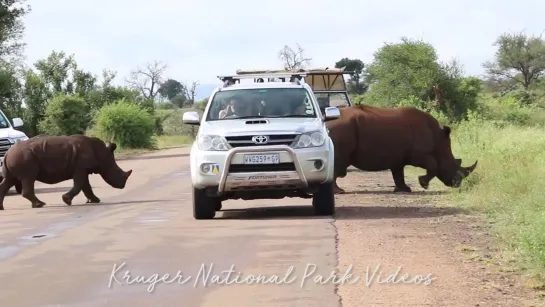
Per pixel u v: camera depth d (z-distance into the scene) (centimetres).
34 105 9331
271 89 2556
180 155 7144
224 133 2320
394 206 2669
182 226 2280
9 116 8838
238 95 2541
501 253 1800
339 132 3031
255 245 1917
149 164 5719
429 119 3108
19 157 3042
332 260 1722
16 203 3288
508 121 8000
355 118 3056
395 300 1408
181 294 1479
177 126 13862
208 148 2323
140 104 10594
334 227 2170
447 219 2320
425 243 1927
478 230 2119
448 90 8156
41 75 9806
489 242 1938
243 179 2292
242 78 2775
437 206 2655
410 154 3073
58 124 9006
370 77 8781
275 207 2725
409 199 2889
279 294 1458
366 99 8656
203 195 2389
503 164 3136
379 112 3094
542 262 1596
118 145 8850
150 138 9181
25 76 9356
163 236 2103
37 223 2511
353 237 2006
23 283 1602
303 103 2519
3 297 1489
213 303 1409
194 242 1991
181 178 4275
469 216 2372
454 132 5369
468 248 1852
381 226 2189
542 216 1850
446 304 1381
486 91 12456
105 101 10125
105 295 1484
